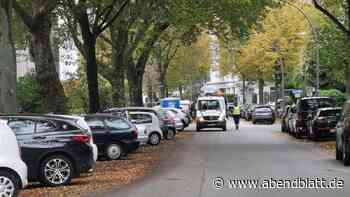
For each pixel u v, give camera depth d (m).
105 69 58.25
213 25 54.47
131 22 52.00
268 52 88.56
